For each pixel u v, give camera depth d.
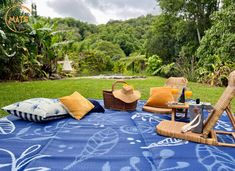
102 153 1.96
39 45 9.52
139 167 1.72
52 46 9.95
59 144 2.13
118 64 17.14
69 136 2.34
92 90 6.07
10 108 2.91
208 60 9.59
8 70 8.48
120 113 3.36
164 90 3.62
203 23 15.59
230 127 2.81
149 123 2.87
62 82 7.82
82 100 3.25
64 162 1.78
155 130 2.59
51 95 5.22
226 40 8.42
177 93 3.58
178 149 2.06
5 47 7.89
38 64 9.24
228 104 2.25
